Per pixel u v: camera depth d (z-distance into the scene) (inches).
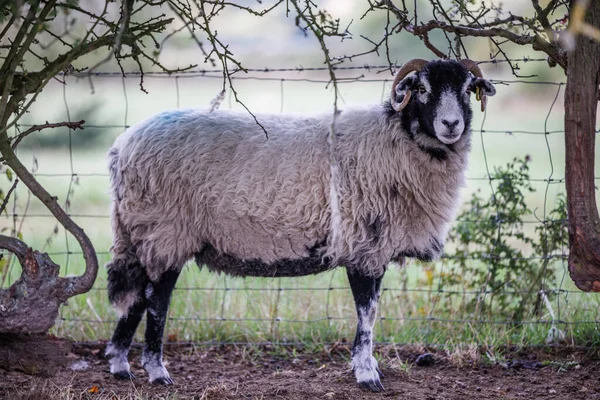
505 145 915.4
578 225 164.1
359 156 216.7
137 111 957.8
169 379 224.2
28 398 186.7
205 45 729.6
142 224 222.2
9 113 161.5
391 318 262.4
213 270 233.6
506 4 366.6
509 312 270.5
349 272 221.5
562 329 260.7
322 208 215.9
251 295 287.7
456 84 209.3
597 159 761.6
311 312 277.3
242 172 217.9
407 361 245.0
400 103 213.3
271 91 1149.7
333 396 210.1
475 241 271.6
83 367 239.0
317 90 1155.9
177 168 219.3
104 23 161.0
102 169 677.9
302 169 216.2
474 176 671.8
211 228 222.5
